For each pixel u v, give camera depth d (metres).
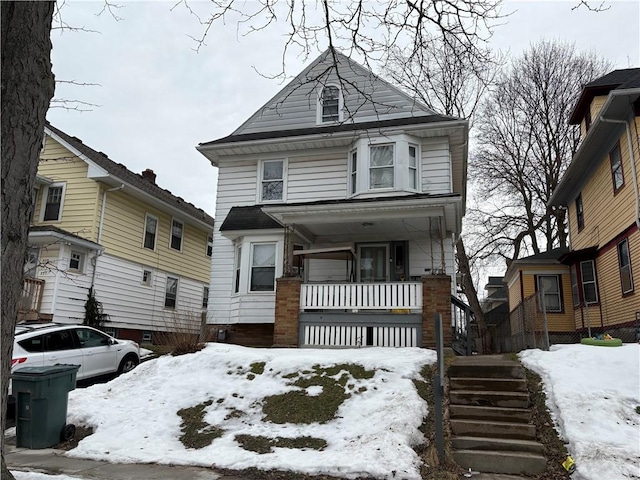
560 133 24.91
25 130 2.97
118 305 17.47
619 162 13.68
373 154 13.88
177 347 10.20
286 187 14.93
